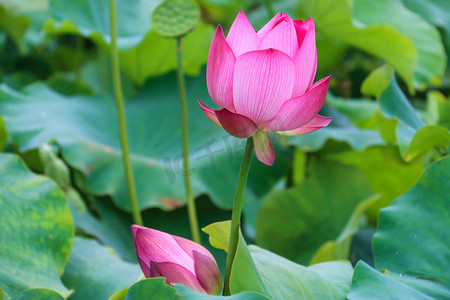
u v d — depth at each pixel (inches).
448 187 76.7
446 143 81.7
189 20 88.2
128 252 94.2
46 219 78.4
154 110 114.8
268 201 98.2
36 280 76.0
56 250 78.1
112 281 79.6
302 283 74.4
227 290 72.7
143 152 105.8
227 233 73.9
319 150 105.0
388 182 108.3
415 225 76.7
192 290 70.6
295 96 69.7
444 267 74.8
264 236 97.9
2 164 79.4
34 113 104.8
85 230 89.7
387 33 107.4
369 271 73.5
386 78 87.4
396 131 84.4
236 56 69.7
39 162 101.9
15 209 77.8
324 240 96.6
